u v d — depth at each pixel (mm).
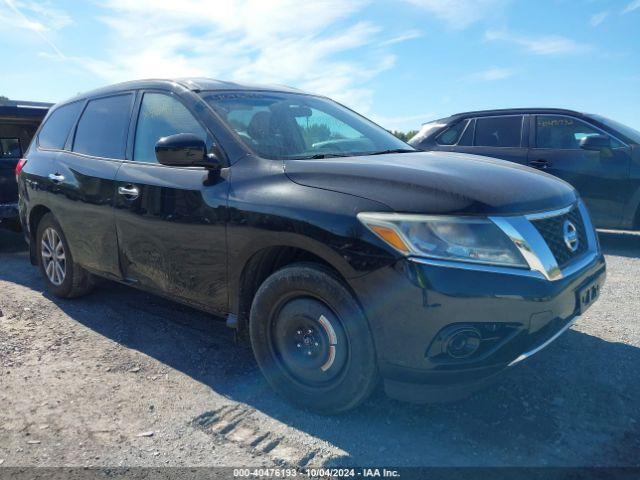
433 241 2541
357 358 2725
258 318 3119
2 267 6250
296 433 2848
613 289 5180
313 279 2818
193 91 3764
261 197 3031
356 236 2643
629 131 7113
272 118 3723
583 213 3328
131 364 3662
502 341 2584
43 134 5234
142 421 2977
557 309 2699
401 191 2719
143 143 3945
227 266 3223
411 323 2543
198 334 4137
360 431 2855
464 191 2686
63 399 3203
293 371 3049
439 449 2695
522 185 2963
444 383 2602
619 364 3508
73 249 4559
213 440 2799
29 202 5012
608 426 2855
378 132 4281
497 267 2555
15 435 2844
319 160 3199
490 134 7906
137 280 3959
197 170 3463
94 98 4641
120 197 3891
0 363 3662
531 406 3047
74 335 4152
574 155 7211
